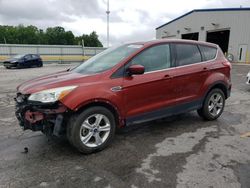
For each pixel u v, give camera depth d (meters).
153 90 4.44
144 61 4.41
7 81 12.82
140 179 3.20
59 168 3.49
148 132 4.85
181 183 3.11
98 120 3.91
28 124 3.80
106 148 4.11
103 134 4.05
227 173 3.34
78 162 3.66
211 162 3.64
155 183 3.11
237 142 4.38
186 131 4.92
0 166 3.54
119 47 4.85
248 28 28.89
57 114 3.58
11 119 5.79
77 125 3.70
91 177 3.26
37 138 4.55
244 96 8.53
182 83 4.86
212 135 4.71
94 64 4.59
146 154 3.91
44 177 3.26
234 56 30.39
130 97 4.18
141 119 4.41
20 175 3.30
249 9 28.59
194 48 5.26
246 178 3.22
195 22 34.91
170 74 4.67
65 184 3.10
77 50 35.50
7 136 4.67
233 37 30.27
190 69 5.00
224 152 3.97
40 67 24.70
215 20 32.03
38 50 32.78
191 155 3.87
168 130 4.98
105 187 3.04
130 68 4.04
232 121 5.59
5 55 30.66
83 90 3.71
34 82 4.11
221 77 5.50
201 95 5.23
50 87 3.66
